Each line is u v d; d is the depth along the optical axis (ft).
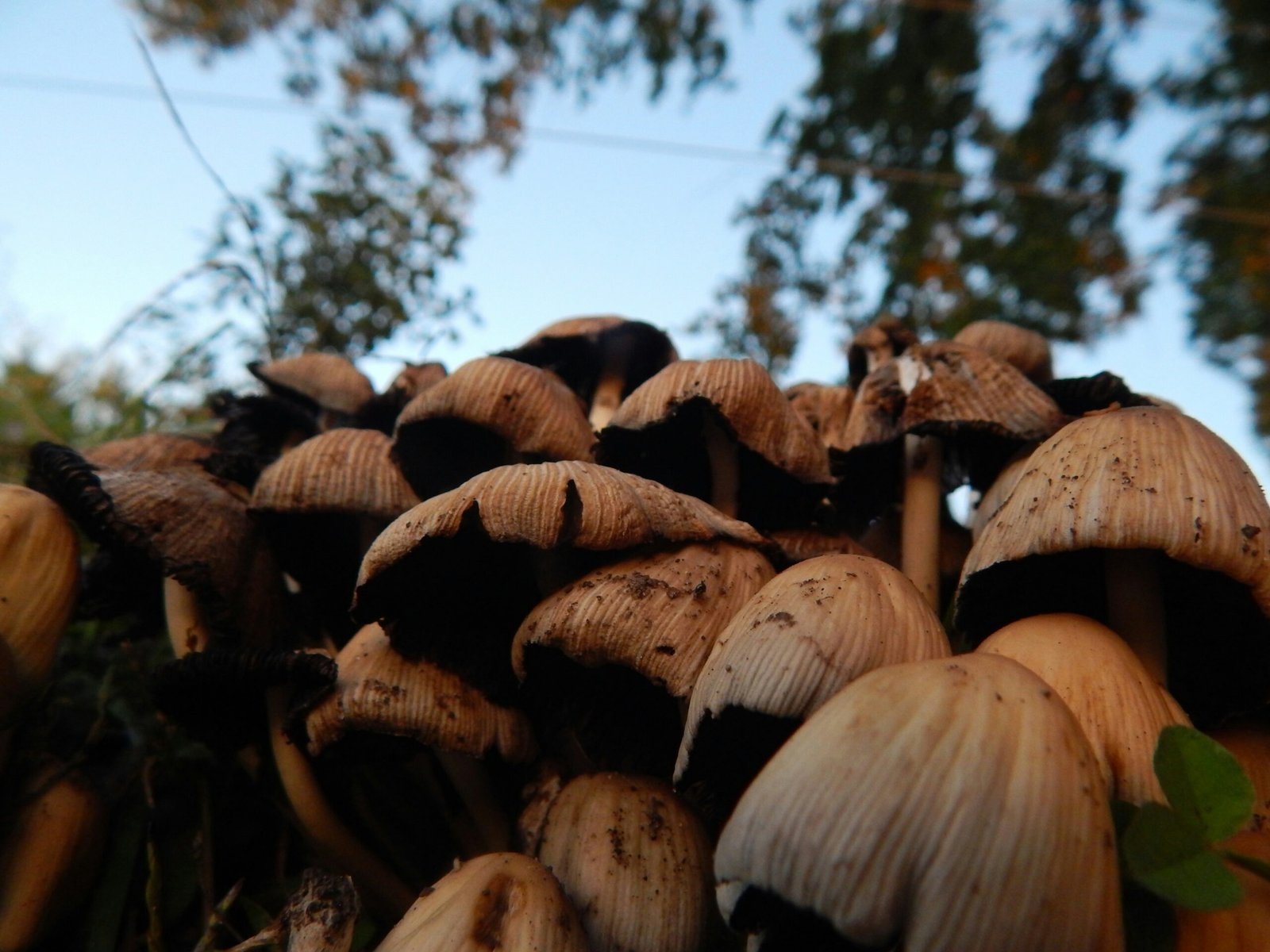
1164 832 0.27
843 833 0.24
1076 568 0.39
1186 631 0.39
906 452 0.49
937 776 0.25
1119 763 0.30
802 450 0.45
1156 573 0.36
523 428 0.46
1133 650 0.36
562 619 0.35
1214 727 0.38
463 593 0.42
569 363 0.63
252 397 0.60
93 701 0.55
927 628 0.33
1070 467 0.34
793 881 0.24
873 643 0.31
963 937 0.23
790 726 0.34
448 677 0.39
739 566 0.38
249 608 0.45
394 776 0.47
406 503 0.45
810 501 0.48
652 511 0.37
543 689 0.40
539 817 0.39
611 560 0.38
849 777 0.25
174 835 0.47
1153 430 0.33
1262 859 0.29
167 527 0.43
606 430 0.46
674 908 0.35
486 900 0.32
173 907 0.45
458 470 0.51
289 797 0.43
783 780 0.26
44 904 0.41
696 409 0.46
